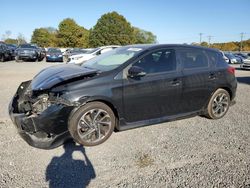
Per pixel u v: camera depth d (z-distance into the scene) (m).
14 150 3.78
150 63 4.54
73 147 3.96
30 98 3.93
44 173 3.22
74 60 15.59
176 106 4.85
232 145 4.18
